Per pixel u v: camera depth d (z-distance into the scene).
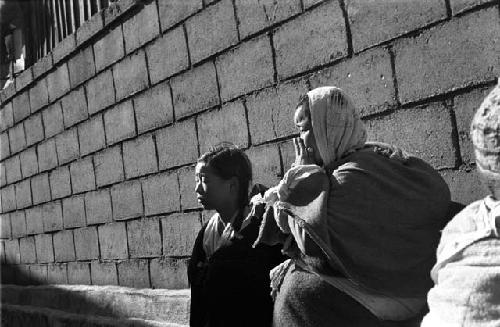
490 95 2.00
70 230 8.11
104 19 6.91
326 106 2.83
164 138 6.14
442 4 3.59
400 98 3.86
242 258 3.21
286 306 2.80
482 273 1.84
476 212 2.00
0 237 10.36
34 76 8.64
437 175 2.88
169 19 5.93
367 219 2.65
